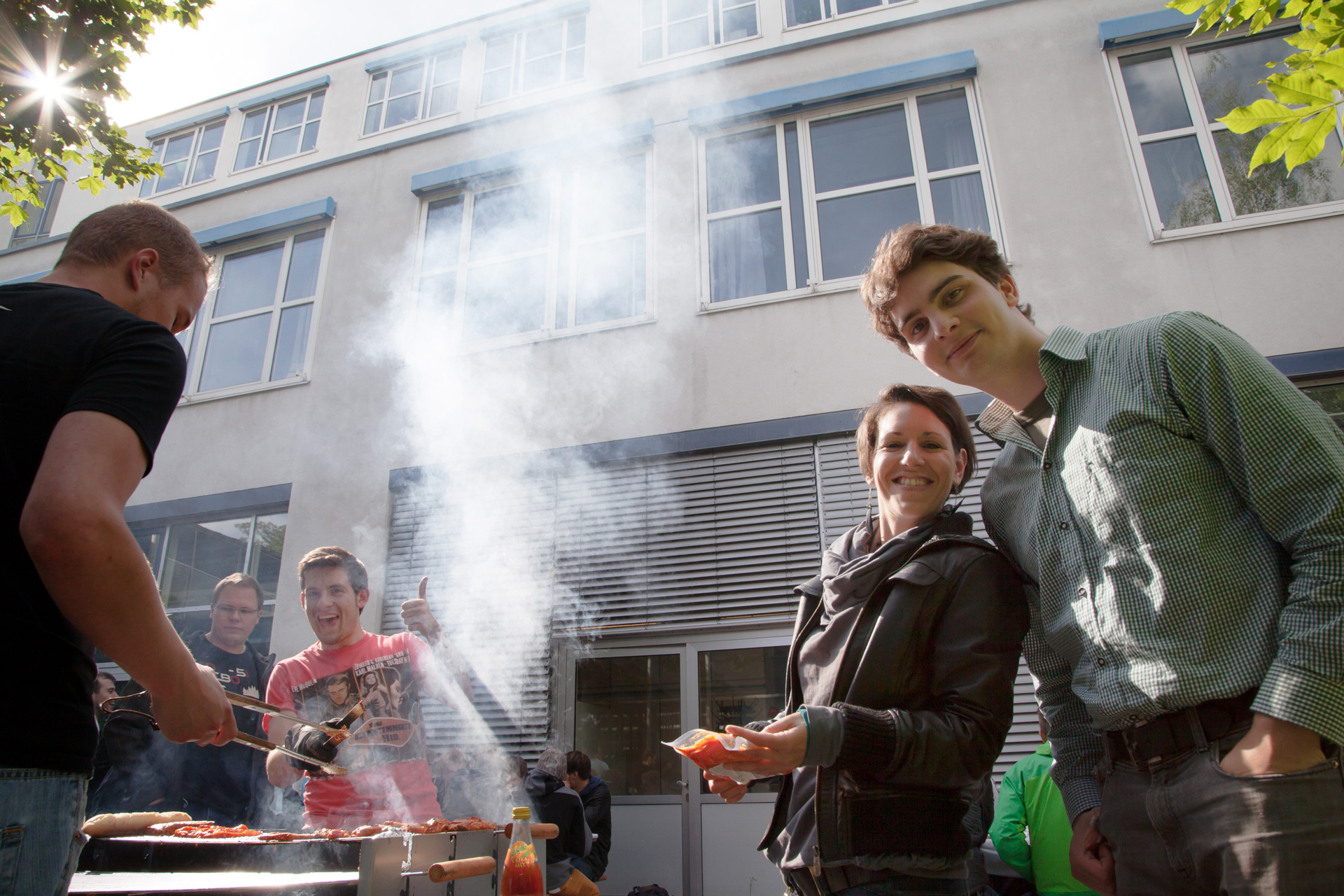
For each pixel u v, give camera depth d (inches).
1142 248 215.0
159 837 72.2
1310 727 41.0
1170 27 230.4
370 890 61.5
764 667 210.1
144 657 41.6
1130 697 49.6
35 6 179.9
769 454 226.1
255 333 304.2
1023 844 111.7
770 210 257.1
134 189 352.8
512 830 80.3
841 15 272.1
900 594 58.4
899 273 65.5
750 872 193.8
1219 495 49.9
